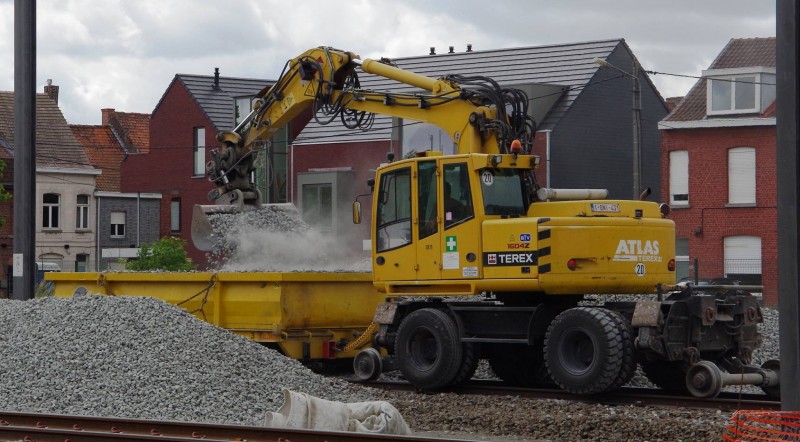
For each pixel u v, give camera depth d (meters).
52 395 14.61
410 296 17.30
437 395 16.44
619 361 15.07
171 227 57.94
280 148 48.62
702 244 45.16
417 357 16.97
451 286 16.58
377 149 45.25
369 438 10.79
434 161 16.77
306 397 11.95
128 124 71.38
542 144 43.06
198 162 56.72
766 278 43.19
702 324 15.32
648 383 17.94
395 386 17.41
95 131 70.56
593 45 46.19
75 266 61.12
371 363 17.75
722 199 44.75
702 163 45.22
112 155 69.44
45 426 12.52
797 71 10.97
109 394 14.53
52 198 61.00
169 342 15.98
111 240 61.50
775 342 20.50
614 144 45.69
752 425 10.65
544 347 15.87
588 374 15.24
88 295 18.03
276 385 15.33
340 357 19.11
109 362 15.43
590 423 13.24
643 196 16.72
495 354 17.66
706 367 15.10
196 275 19.67
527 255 15.70
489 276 16.09
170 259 41.28
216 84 57.84
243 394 14.73
